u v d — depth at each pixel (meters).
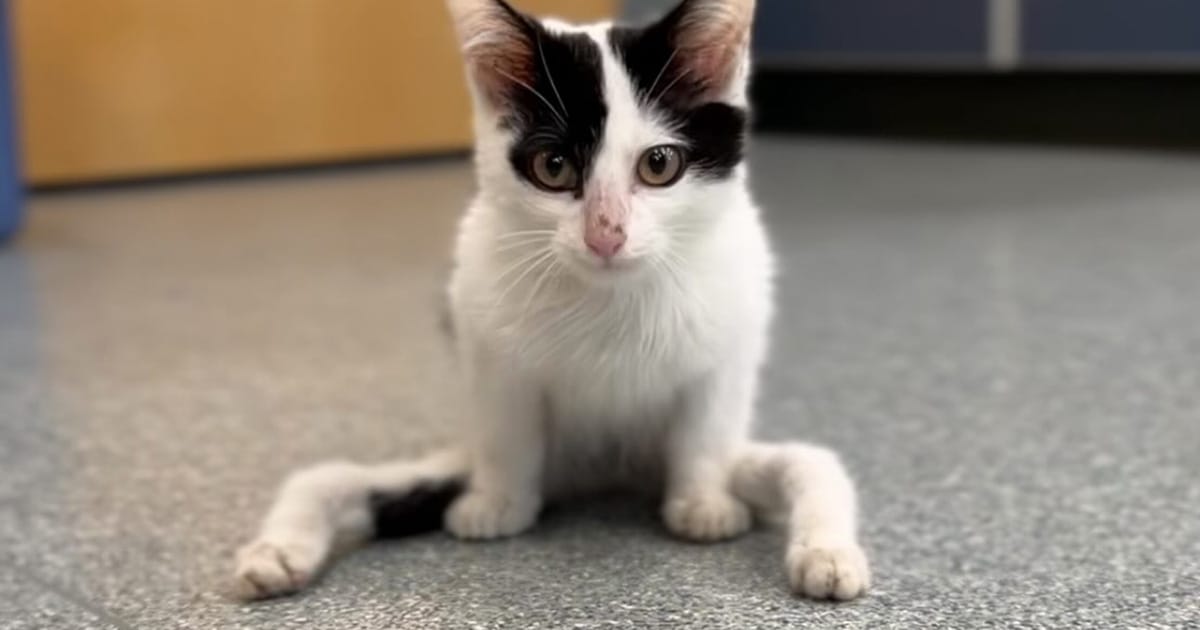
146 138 1.36
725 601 0.39
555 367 0.44
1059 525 0.45
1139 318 0.74
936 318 0.76
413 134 1.54
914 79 1.75
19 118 1.12
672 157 0.42
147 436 0.57
